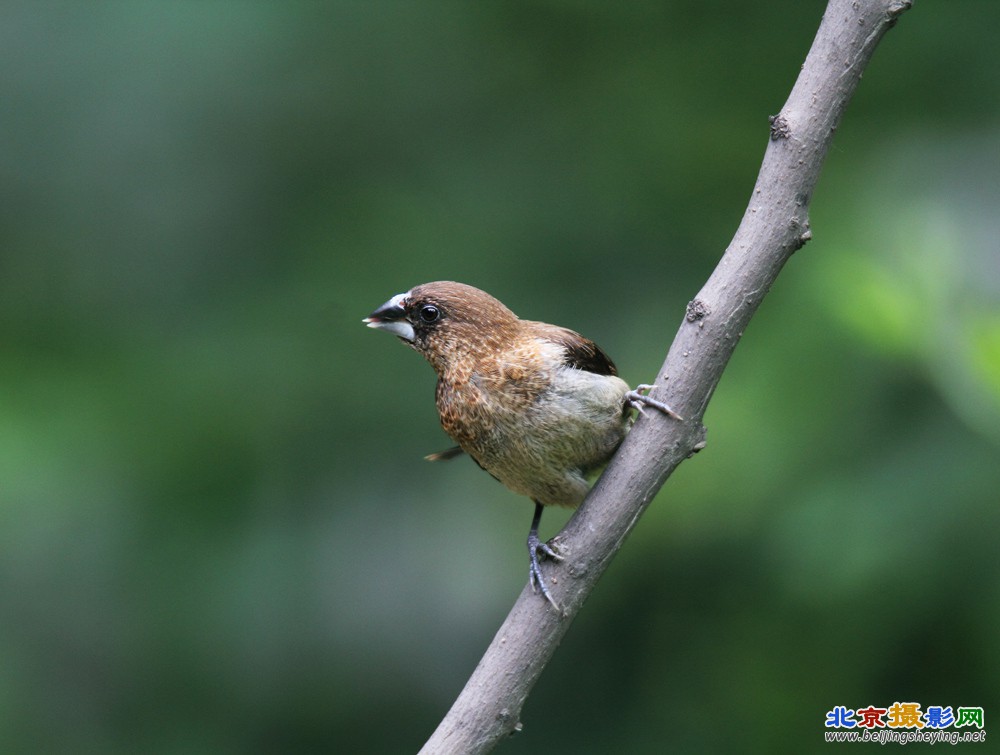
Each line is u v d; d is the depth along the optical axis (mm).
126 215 11141
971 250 8094
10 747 9719
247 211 11391
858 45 5262
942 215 8398
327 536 10695
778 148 5383
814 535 8570
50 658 10094
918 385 8773
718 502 9578
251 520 10562
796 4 11469
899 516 8305
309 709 10562
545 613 5594
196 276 11250
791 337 9570
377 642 10711
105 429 10281
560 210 11555
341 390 10953
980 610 8117
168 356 10844
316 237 11469
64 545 10086
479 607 10883
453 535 11000
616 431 7082
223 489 10578
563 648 11133
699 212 11336
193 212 11242
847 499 8594
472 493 11203
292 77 11484
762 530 9414
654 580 10711
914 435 8688
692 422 5586
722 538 10203
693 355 5555
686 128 11516
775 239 5406
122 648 10258
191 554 10336
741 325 5508
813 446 9180
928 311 6723
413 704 10664
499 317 7422
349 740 10633
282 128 11516
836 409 9148
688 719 10391
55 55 10875
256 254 11383
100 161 10984
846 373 9180
